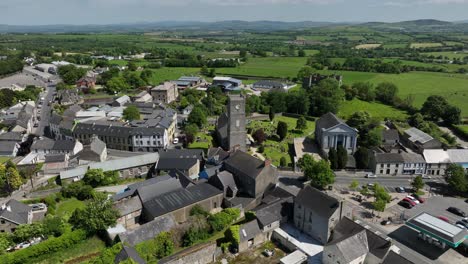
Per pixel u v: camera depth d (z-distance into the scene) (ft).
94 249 268.62
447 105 640.17
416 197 357.41
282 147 500.33
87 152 427.33
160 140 493.36
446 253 269.23
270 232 288.30
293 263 250.16
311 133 577.84
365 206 340.80
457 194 368.68
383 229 301.22
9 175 365.61
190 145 508.53
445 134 555.69
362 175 415.64
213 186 344.69
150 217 297.74
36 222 289.33
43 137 540.11
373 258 242.37
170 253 260.21
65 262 254.47
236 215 304.50
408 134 517.96
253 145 509.76
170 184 339.57
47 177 405.80
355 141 478.59
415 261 259.60
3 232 286.46
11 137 506.89
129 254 226.79
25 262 251.80
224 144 475.72
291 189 370.53
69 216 310.04
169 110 644.27
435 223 283.38
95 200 299.58
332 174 372.38
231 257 263.49
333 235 272.51
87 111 620.08
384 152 443.32
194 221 282.15
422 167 417.49
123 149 506.48
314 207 279.69
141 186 339.98
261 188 339.57
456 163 407.85
